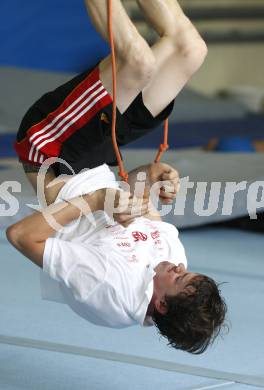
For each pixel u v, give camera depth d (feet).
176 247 16.55
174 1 16.70
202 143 48.19
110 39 15.58
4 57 50.37
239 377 18.33
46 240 15.72
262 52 62.85
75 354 19.47
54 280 16.63
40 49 51.24
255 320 22.58
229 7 58.85
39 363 18.79
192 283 15.80
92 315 16.33
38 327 21.42
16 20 50.34
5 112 46.78
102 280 15.55
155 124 16.99
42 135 16.60
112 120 15.89
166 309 15.88
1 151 41.60
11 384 17.42
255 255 30.60
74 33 52.06
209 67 60.70
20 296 24.13
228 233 34.40
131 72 15.83
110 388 17.48
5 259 28.27
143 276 15.80
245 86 60.70
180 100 54.13
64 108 16.46
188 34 16.49
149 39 54.70
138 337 20.94
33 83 49.14
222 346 20.39
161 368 18.75
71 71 52.29
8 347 19.76
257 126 53.06
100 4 15.99
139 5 16.79
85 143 16.57
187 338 15.83
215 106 54.54
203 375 18.40
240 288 25.81
